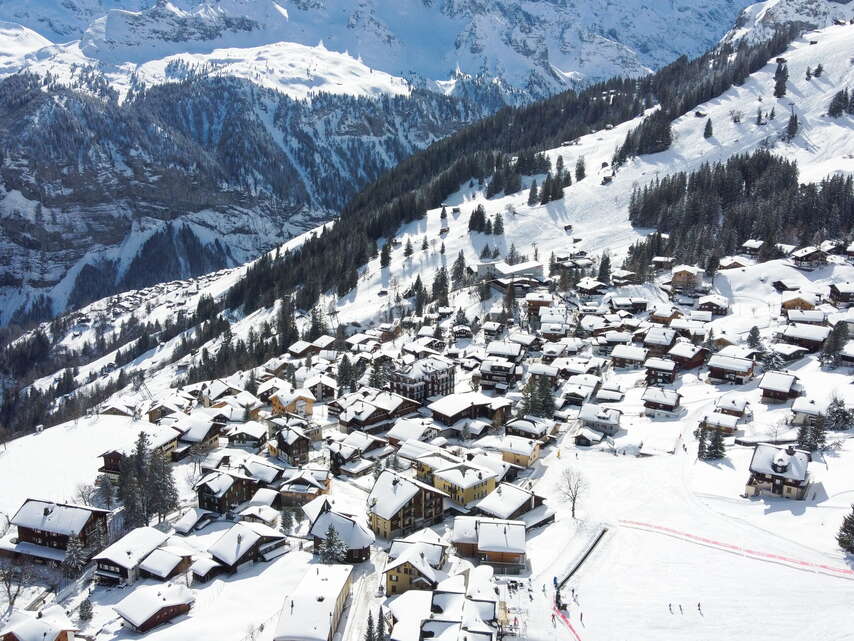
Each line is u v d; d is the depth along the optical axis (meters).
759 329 175.38
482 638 69.44
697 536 92.88
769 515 97.06
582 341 181.62
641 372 164.25
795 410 124.50
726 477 110.69
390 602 80.69
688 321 183.12
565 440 132.88
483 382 160.75
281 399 152.25
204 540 101.38
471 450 128.50
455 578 82.69
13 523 101.81
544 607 78.06
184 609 84.25
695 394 147.75
